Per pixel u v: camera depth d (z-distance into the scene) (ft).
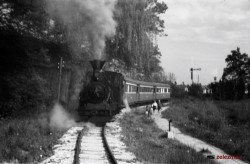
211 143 58.90
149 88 128.36
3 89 72.33
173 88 217.15
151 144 52.31
